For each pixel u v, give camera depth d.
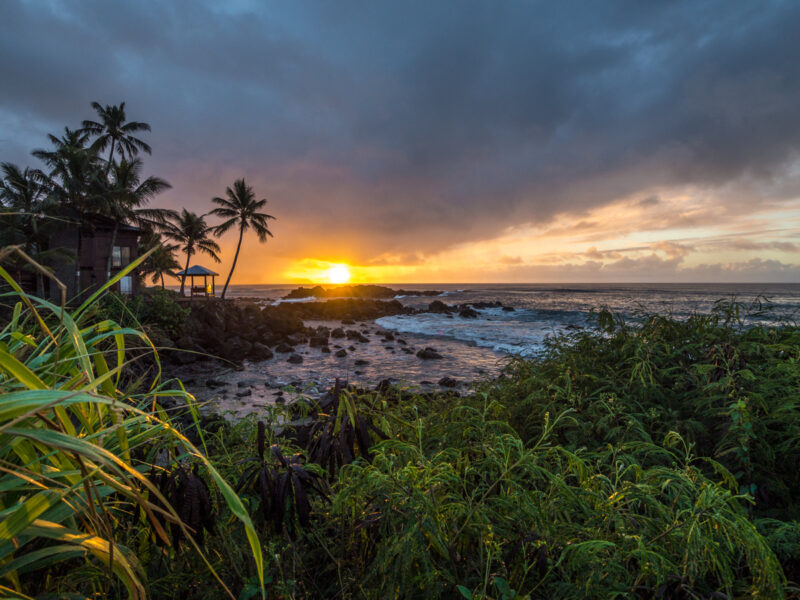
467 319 41.16
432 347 21.91
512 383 3.35
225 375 14.12
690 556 1.24
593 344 3.25
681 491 1.48
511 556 1.35
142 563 1.38
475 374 14.45
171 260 41.97
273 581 1.36
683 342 2.94
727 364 2.41
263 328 26.44
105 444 1.14
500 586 1.18
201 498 1.28
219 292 149.50
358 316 45.19
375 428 1.94
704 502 1.30
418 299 89.50
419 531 1.24
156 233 31.47
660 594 1.17
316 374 14.58
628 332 3.25
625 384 2.66
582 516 1.48
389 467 1.50
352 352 20.45
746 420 1.93
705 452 2.18
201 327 21.09
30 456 0.94
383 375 14.27
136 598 0.87
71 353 1.15
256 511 1.52
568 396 2.57
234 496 0.76
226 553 1.41
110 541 0.84
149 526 1.32
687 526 1.29
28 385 0.81
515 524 1.44
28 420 0.90
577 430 2.35
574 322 35.59
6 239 17.75
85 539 0.83
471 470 1.71
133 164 28.17
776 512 1.77
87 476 0.73
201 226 49.75
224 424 2.10
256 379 13.48
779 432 2.04
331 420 1.77
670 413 2.33
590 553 1.18
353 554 1.49
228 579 1.35
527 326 32.53
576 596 1.16
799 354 2.48
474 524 1.37
